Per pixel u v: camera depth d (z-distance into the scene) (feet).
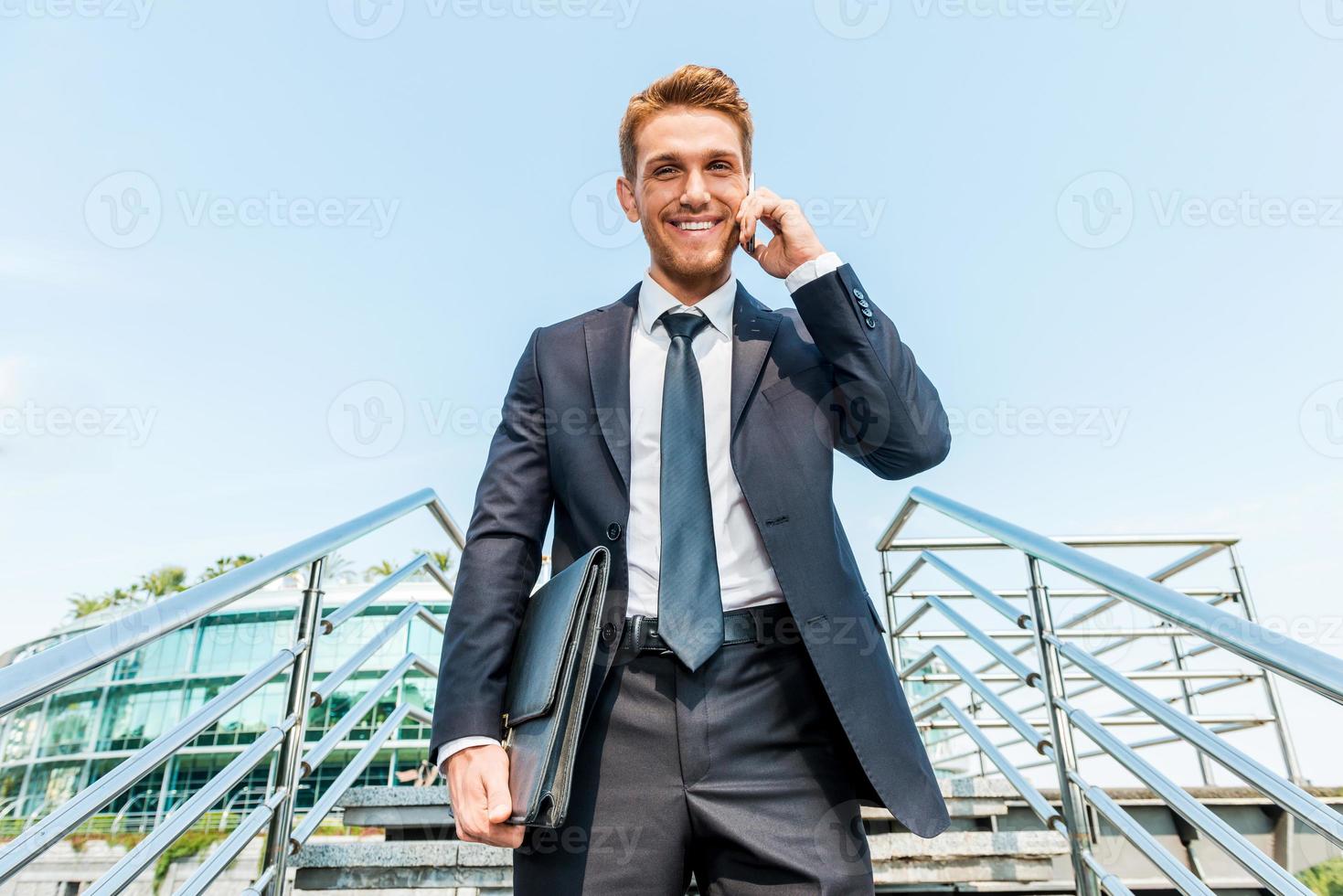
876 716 3.11
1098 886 5.15
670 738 3.07
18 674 2.74
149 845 3.82
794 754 3.14
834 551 3.31
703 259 3.63
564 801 2.63
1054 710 5.59
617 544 3.31
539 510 3.62
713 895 3.06
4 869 2.87
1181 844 7.46
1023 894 6.61
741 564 3.29
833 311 3.45
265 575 4.59
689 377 3.48
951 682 10.61
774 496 3.30
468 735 2.97
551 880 3.01
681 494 3.26
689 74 3.73
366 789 7.50
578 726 2.73
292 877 6.55
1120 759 4.70
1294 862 7.38
